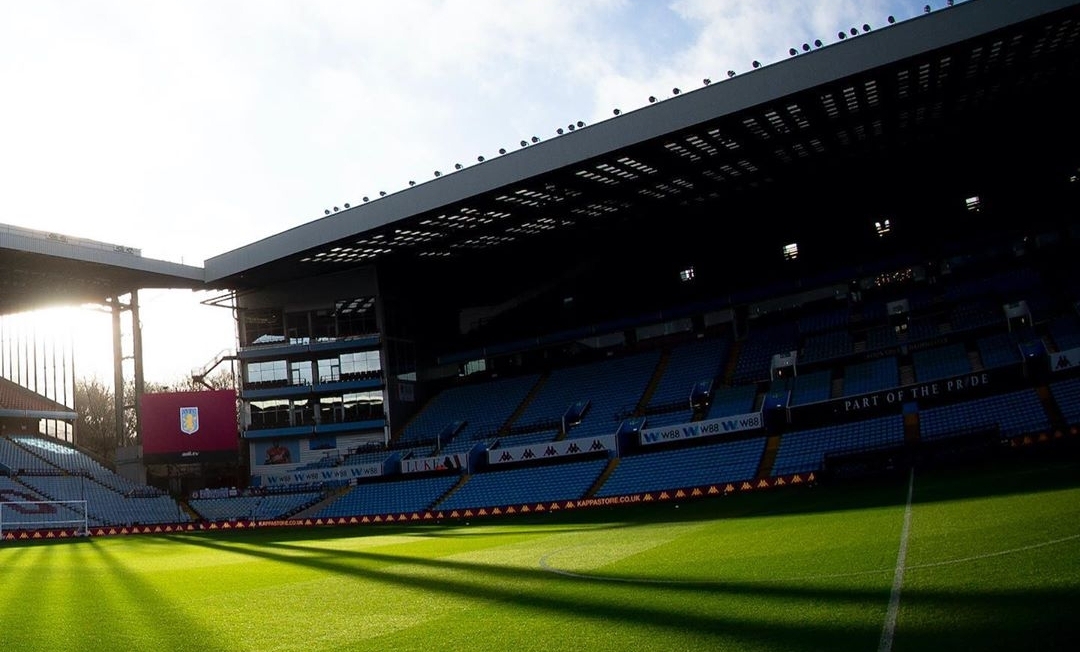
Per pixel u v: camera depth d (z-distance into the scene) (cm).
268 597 1802
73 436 7662
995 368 4319
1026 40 3753
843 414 4672
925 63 3809
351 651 1128
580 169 4694
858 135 4844
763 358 5709
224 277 6278
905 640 872
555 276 6925
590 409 5962
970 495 2373
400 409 6712
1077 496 1945
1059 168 5403
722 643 952
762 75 4003
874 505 2520
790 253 6125
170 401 6322
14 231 5369
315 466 6531
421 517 5319
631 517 3644
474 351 7019
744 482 4231
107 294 6662
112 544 4350
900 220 5831
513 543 2875
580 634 1091
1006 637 839
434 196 5100
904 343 5175
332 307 6738
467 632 1190
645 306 6544
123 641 1328
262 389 6744
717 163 5012
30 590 2162
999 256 5462
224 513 6122
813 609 1077
